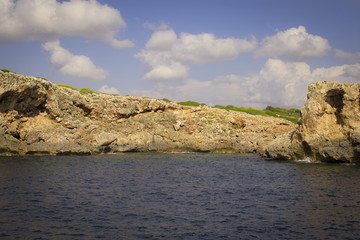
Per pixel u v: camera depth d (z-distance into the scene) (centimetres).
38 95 6550
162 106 9169
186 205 2655
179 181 3784
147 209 2512
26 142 6303
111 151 7456
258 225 2152
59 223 2133
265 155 6819
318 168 4728
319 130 5519
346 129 5197
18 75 6206
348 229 2050
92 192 3064
